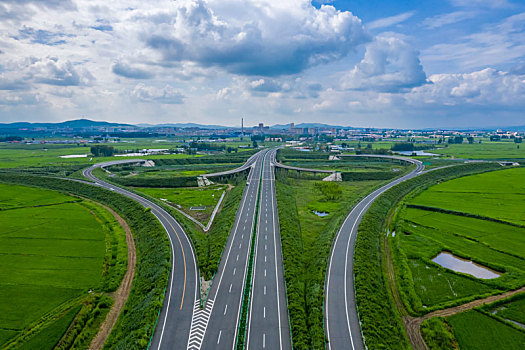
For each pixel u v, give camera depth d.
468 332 67.25
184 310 71.06
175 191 198.88
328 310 72.06
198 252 98.62
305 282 85.38
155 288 78.75
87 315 72.00
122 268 93.56
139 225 127.75
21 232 119.12
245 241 109.50
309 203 170.75
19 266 93.31
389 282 88.06
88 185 186.12
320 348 59.66
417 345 64.06
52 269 92.00
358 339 63.16
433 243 112.25
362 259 95.12
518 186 197.88
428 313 74.00
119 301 78.81
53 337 64.81
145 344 59.88
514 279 87.06
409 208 155.12
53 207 152.50
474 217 139.50
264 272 88.25
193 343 61.16
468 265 98.50
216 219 141.50
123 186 191.38
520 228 125.62
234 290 79.06
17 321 69.31
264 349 60.06
